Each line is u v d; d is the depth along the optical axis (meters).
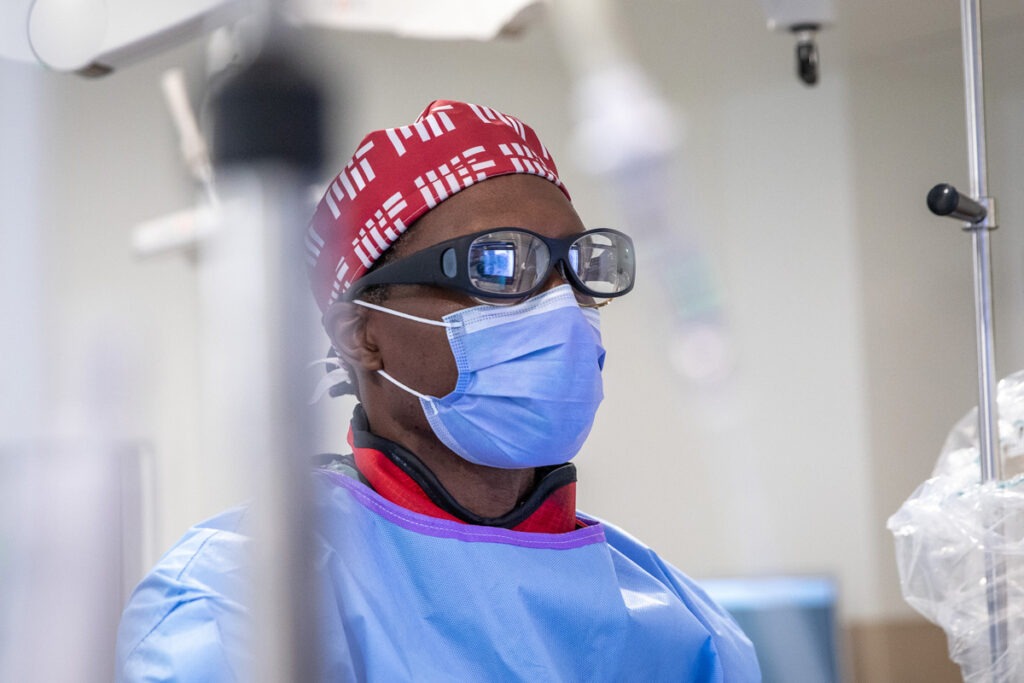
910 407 3.94
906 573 1.06
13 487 0.43
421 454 1.00
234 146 0.32
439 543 0.92
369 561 0.91
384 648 0.86
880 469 3.94
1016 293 1.52
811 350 4.00
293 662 0.34
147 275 1.95
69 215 2.50
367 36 3.43
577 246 1.01
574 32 3.64
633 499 3.92
